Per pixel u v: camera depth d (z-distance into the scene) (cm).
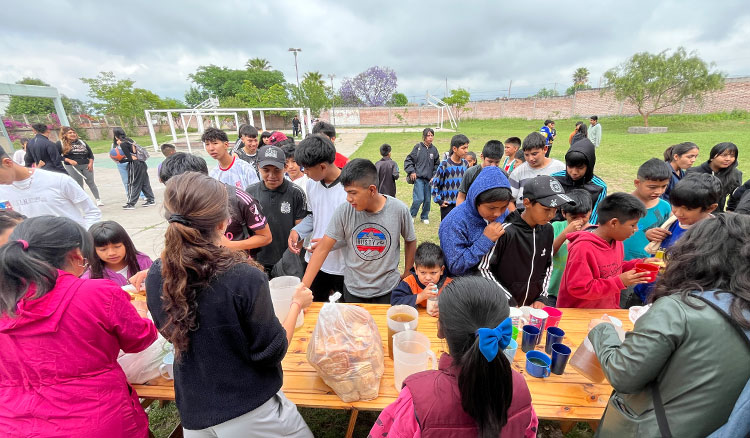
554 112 3097
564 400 137
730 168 348
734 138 1426
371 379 137
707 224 97
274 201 275
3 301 105
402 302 196
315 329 144
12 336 112
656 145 1352
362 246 213
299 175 354
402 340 142
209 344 106
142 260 238
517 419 93
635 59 2158
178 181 102
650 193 258
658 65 2077
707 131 1919
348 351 136
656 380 100
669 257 106
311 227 265
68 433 117
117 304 123
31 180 248
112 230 211
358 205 192
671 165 366
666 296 100
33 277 109
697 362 89
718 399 88
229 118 3388
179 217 99
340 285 260
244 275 106
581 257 195
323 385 148
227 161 325
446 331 92
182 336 102
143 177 719
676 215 227
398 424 93
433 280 203
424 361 133
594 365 136
